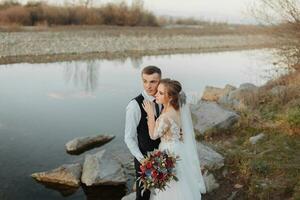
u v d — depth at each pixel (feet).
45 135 29.89
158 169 13.50
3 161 24.52
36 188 21.03
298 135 23.03
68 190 20.92
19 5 129.59
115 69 65.62
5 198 19.84
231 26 172.24
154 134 14.12
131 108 14.01
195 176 15.06
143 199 15.14
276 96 30.07
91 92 46.62
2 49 75.92
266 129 24.90
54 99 42.42
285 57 37.27
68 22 128.98
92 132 30.78
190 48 107.04
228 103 32.50
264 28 37.19
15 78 54.70
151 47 99.76
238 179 19.33
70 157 25.41
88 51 85.46
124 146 27.22
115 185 21.25
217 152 22.80
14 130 31.04
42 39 87.25
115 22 141.69
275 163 19.77
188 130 14.76
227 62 77.87
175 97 14.14
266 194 17.42
